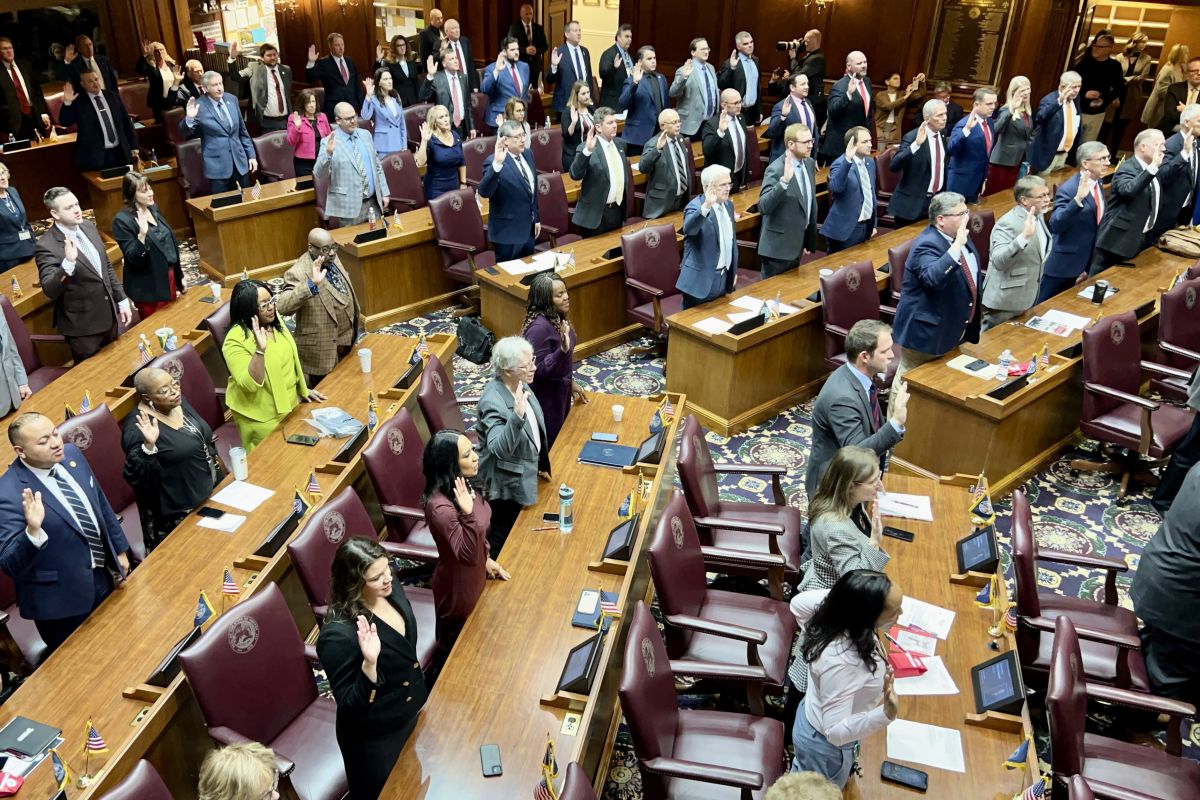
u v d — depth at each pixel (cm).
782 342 740
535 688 393
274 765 299
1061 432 704
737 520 508
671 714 384
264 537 481
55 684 388
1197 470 420
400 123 1125
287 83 1250
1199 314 722
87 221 695
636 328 894
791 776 266
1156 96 1280
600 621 423
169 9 1477
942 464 650
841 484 408
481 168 1079
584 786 308
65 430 527
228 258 982
